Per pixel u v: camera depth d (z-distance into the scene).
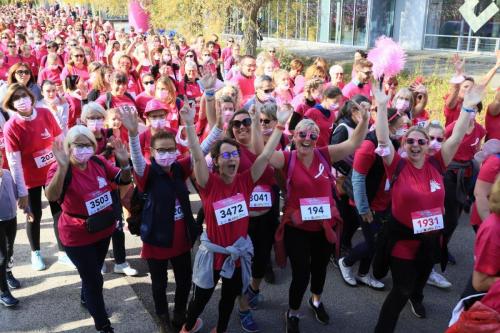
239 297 4.10
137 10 18.56
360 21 30.34
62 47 13.16
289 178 3.85
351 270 5.20
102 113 4.74
